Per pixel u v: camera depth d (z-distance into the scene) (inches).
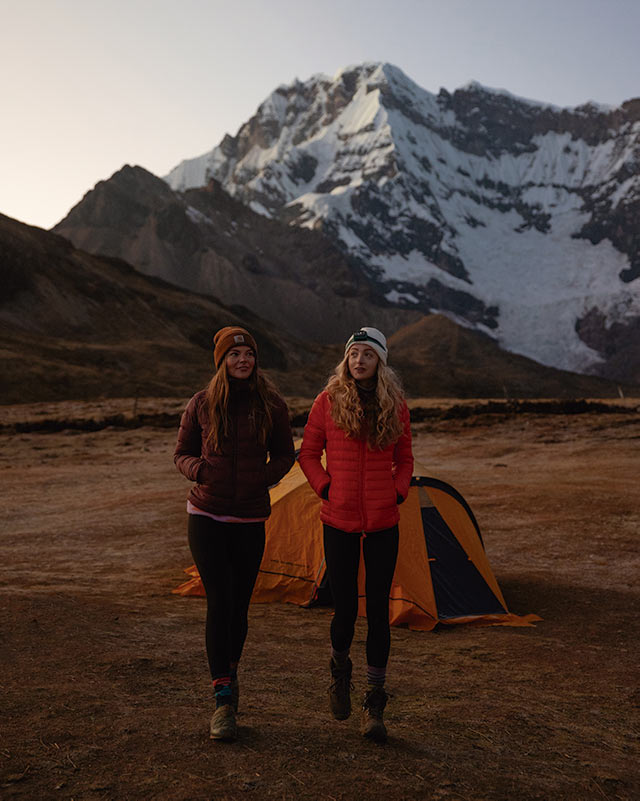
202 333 6151.6
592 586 337.4
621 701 185.6
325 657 216.2
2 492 684.1
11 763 110.7
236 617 146.1
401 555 297.3
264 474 144.6
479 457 908.0
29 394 3319.4
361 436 145.4
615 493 568.1
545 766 131.0
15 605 227.6
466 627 283.4
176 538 457.1
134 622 232.7
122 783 106.6
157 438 1196.5
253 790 107.1
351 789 110.2
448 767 123.6
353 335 150.8
